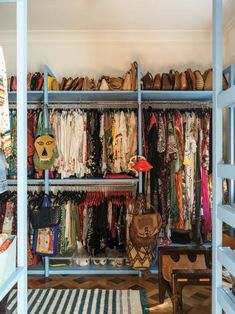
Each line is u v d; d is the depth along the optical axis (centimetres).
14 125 312
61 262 336
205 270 221
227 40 366
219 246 126
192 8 316
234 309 109
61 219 329
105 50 380
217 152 127
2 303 148
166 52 380
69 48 381
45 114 321
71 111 336
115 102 365
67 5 306
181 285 214
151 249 312
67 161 332
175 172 330
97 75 380
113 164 332
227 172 116
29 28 364
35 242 320
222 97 121
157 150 328
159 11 322
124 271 324
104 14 328
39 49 382
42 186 359
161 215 329
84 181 329
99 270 325
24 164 131
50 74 344
